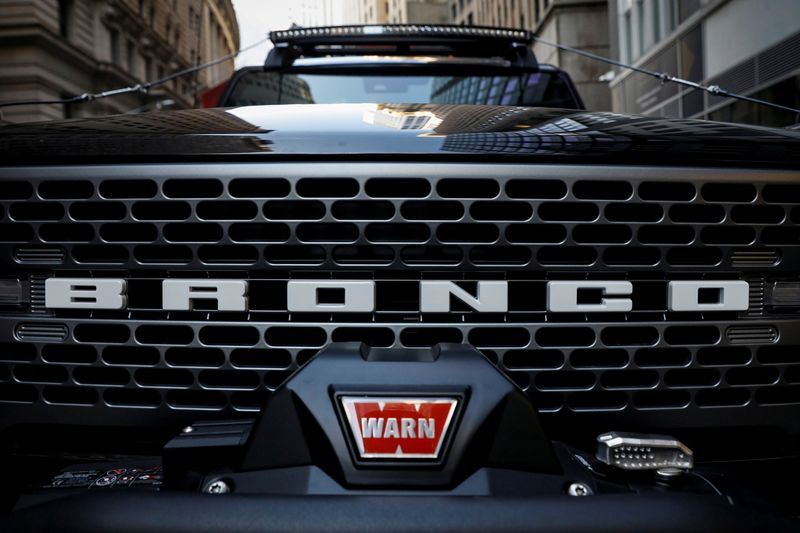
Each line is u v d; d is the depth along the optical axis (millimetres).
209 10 47500
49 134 1155
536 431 868
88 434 1098
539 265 1038
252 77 2463
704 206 1075
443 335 1032
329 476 836
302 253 1035
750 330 1090
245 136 1087
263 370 1040
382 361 902
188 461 926
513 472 849
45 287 1072
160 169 1039
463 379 878
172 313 1058
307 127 1136
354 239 1027
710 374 1087
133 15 30656
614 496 752
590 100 24188
